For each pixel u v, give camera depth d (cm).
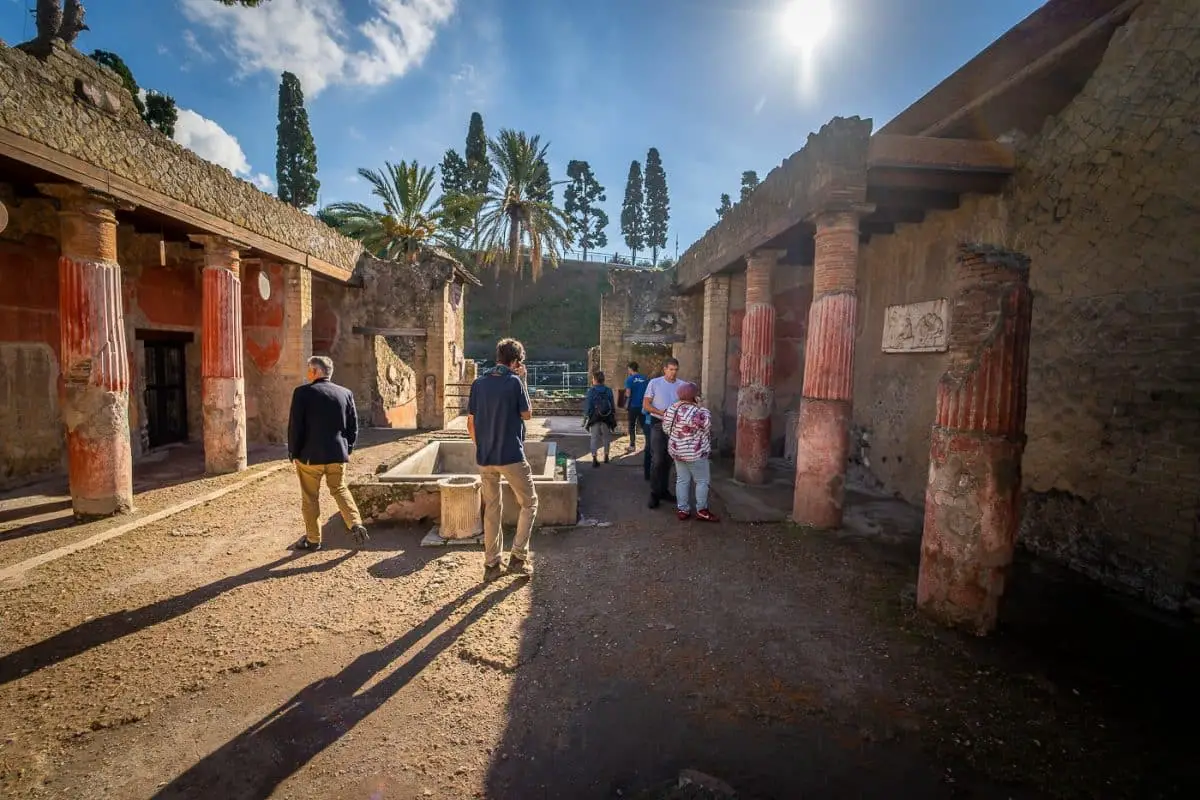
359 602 391
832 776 233
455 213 2733
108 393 569
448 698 285
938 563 361
